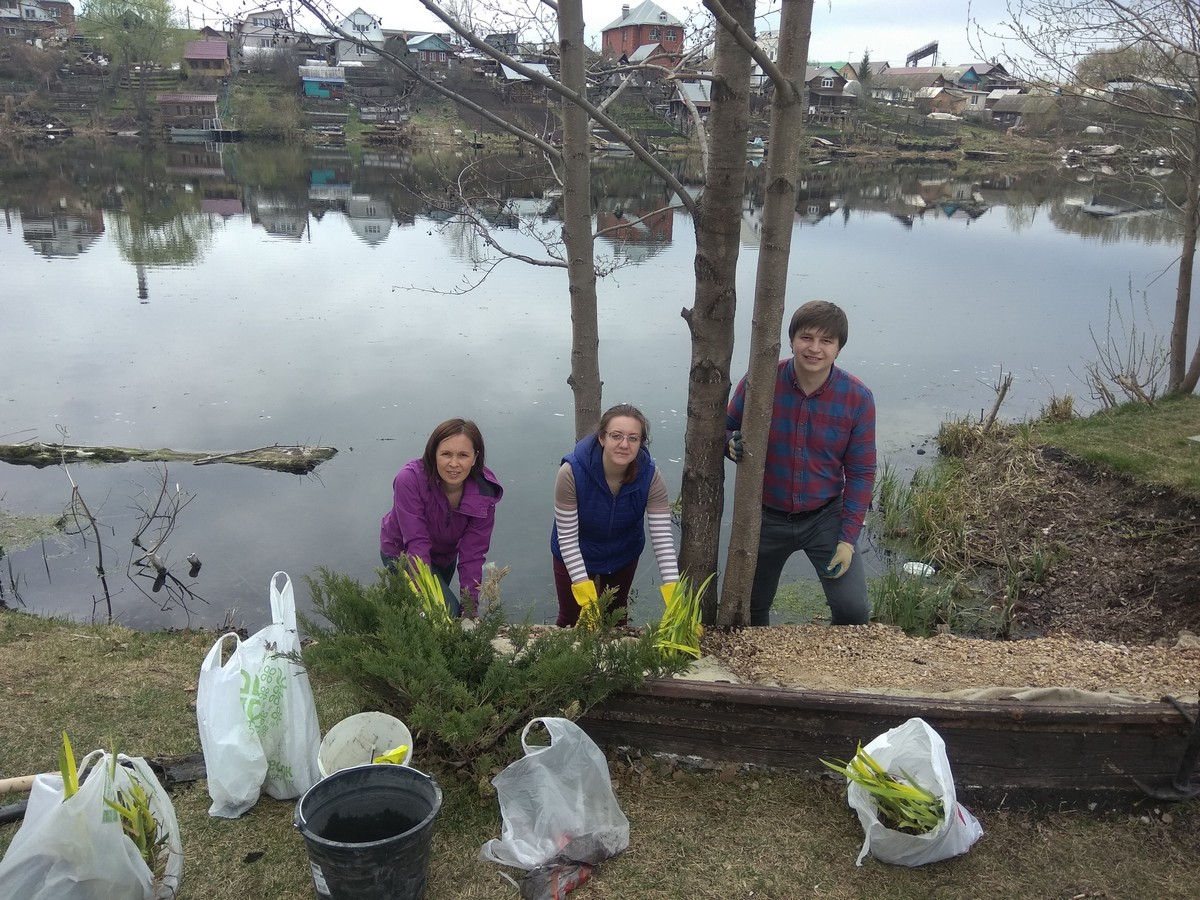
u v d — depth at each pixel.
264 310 14.56
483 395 10.62
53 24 68.25
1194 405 9.43
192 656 4.26
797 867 2.65
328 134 53.38
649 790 2.97
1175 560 5.96
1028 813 2.88
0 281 15.95
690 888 2.57
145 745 3.33
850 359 12.82
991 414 9.70
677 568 4.10
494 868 2.64
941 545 7.04
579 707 2.94
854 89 76.75
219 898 2.54
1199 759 2.90
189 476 8.25
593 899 2.52
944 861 2.68
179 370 11.38
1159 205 35.41
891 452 9.48
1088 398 11.18
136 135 54.94
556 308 15.35
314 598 3.27
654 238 22.80
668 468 8.58
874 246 23.17
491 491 3.86
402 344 12.77
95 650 4.30
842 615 4.39
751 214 19.45
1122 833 2.79
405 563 3.54
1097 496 7.41
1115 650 3.88
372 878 2.23
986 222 29.19
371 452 8.86
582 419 5.00
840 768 2.76
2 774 3.14
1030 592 6.32
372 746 2.85
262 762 2.85
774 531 4.32
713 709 3.01
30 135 52.00
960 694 3.24
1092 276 19.30
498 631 3.62
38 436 9.11
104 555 6.73
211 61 61.88
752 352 3.74
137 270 17.38
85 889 2.16
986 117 78.62
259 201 27.78
